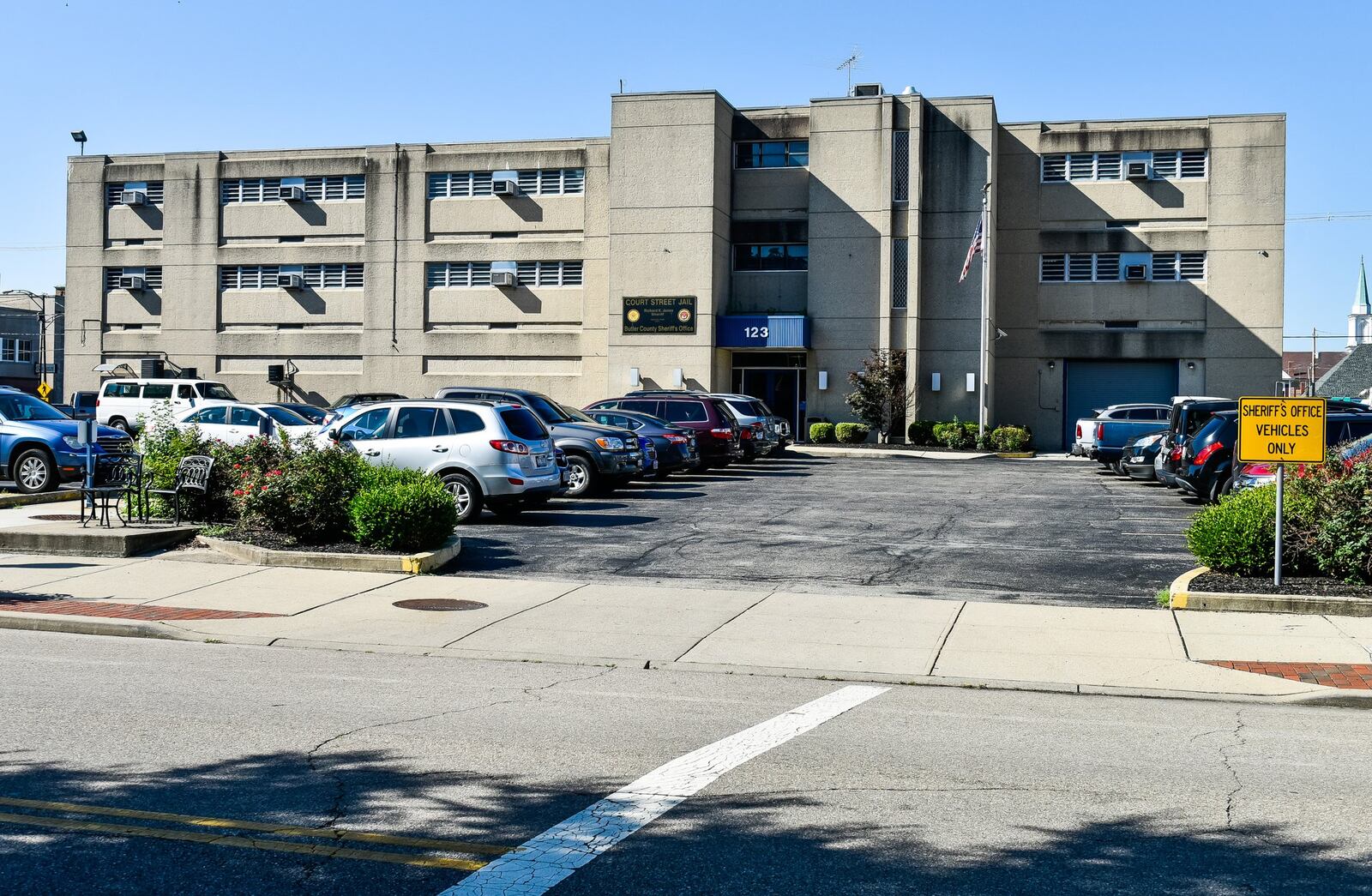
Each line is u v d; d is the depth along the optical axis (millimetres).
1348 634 11539
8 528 16484
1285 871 5590
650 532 18578
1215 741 8164
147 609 12508
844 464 36000
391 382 50156
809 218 45969
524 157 48656
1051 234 47281
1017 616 12500
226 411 29938
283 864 5531
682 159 45156
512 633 11719
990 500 24125
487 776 6992
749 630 11875
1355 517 13305
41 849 5688
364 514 15609
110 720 8156
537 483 19844
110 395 37469
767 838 5973
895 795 6738
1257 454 13047
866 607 12992
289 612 12539
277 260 51375
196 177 52156
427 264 49812
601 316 47875
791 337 44969
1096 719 8812
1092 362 47438
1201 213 46219
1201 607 12781
